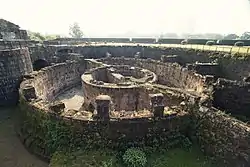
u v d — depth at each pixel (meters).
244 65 35.47
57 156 17.33
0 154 19.89
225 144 17.53
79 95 37.84
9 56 31.69
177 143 17.89
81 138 17.61
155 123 17.66
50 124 18.88
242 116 25.64
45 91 33.34
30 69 36.81
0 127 25.11
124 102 27.42
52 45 51.97
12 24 48.06
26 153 19.92
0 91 31.36
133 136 17.48
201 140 18.11
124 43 63.62
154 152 17.11
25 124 22.19
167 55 47.94
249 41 50.44
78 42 63.41
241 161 16.89
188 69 36.19
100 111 17.42
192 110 19.25
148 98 26.14
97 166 16.11
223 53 39.50
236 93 26.12
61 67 39.75
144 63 46.28
